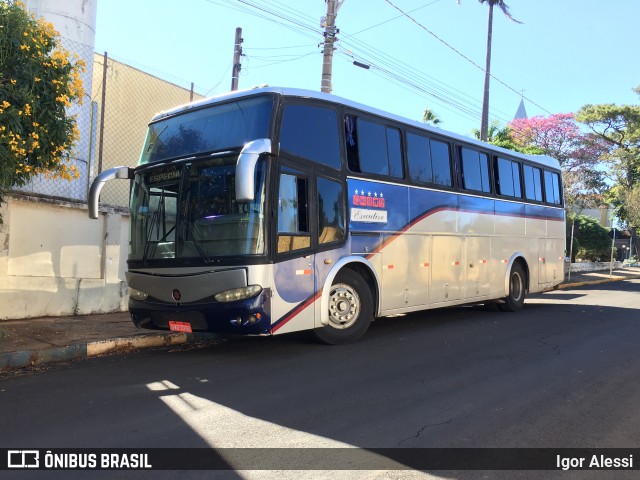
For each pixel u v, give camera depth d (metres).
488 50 24.73
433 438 4.42
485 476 3.76
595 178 40.31
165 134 8.12
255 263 6.79
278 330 7.03
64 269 9.84
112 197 12.75
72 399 5.44
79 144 10.60
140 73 13.89
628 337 9.29
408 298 9.34
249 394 5.62
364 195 8.51
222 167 7.18
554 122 39.84
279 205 7.12
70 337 8.01
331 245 7.85
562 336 9.26
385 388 5.86
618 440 4.48
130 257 8.02
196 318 7.04
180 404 5.28
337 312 8.16
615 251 46.62
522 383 6.14
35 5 10.27
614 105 40.72
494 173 12.15
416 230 9.56
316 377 6.30
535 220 13.84
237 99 7.58
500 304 12.82
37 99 6.49
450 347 8.14
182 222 7.31
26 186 9.72
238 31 18.05
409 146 9.61
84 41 10.69
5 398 5.47
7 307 8.98
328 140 8.00
